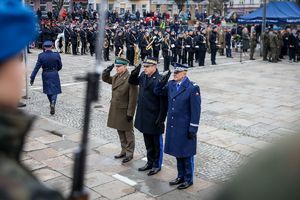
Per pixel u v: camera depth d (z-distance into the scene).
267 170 0.78
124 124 7.18
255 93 14.52
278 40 23.69
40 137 8.65
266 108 12.24
